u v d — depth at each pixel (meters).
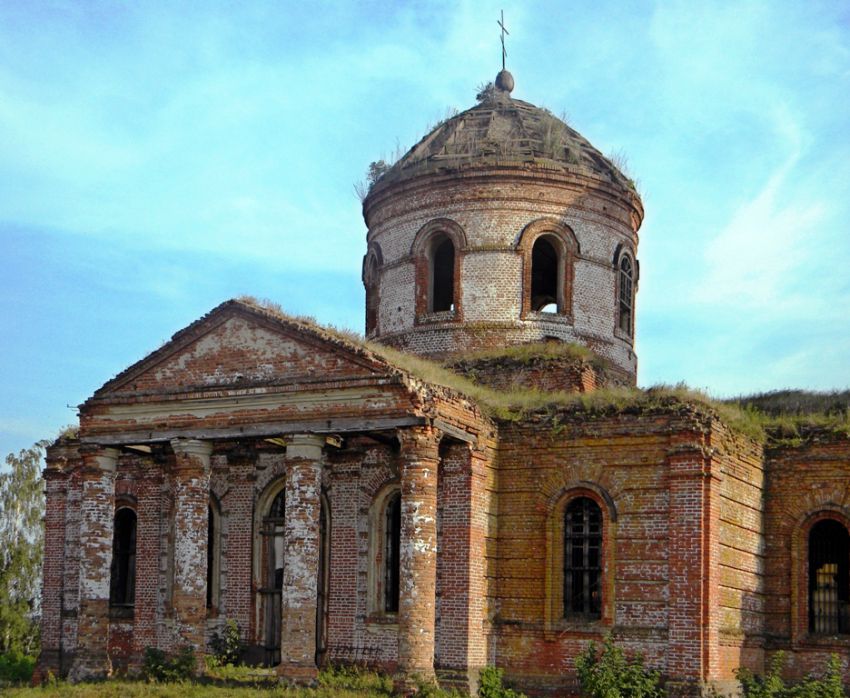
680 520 24.17
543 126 34.31
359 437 27.05
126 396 26.67
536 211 32.31
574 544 25.83
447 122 35.50
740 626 25.72
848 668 25.97
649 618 24.30
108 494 27.22
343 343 24.53
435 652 24.88
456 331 31.95
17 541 48.34
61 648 30.69
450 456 25.53
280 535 28.66
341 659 26.59
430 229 32.78
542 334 31.70
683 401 25.05
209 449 26.12
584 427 25.78
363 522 26.98
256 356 25.56
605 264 33.09
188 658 25.20
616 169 34.31
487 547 25.91
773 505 27.66
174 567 26.84
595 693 23.58
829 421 27.70
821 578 27.12
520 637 25.61
